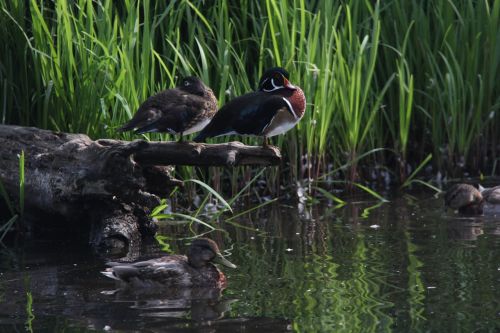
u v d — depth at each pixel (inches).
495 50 684.7
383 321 364.8
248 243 511.8
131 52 580.7
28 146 542.6
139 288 420.2
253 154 508.4
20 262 476.1
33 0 573.3
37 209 545.6
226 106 502.0
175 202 610.9
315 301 392.8
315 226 552.7
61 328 360.8
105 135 571.8
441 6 678.5
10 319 373.7
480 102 677.9
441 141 693.9
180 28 658.2
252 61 663.8
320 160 645.9
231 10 655.1
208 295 406.3
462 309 377.7
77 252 499.5
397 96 693.9
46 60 585.9
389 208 603.8
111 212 522.6
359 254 477.4
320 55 652.7
